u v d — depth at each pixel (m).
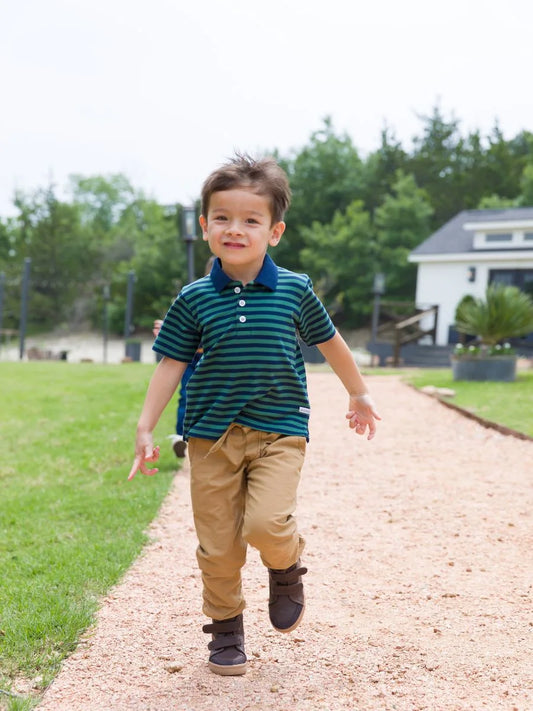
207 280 2.36
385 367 21.56
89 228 64.81
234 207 2.22
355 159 45.75
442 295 24.03
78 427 7.98
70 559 3.61
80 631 2.73
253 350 2.25
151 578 3.39
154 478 5.50
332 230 38.84
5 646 2.57
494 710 2.13
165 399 2.38
